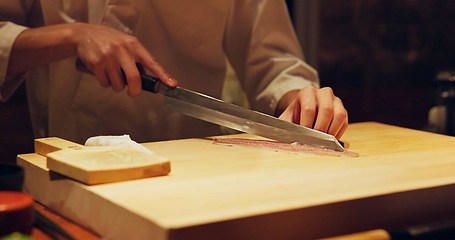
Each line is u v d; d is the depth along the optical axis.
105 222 0.92
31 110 1.69
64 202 1.03
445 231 0.86
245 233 0.83
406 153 1.22
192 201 0.90
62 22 1.55
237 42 1.71
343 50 2.49
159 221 0.81
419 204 0.97
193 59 1.65
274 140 1.34
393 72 2.56
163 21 1.59
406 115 2.61
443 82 1.70
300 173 1.06
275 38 1.67
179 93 1.33
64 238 0.90
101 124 1.61
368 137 1.39
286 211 0.86
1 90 1.51
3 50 1.40
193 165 1.12
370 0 2.48
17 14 1.53
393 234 0.84
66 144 1.17
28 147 2.07
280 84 1.60
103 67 1.33
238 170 1.08
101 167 0.99
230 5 1.61
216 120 1.33
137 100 1.61
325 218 0.89
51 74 1.58
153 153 1.18
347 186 0.98
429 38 2.58
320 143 1.25
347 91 2.53
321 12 2.44
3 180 0.88
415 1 2.53
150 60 1.33
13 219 0.79
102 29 1.38
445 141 1.34
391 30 2.53
